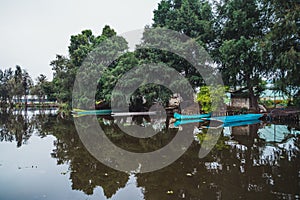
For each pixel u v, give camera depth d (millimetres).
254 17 17953
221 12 20016
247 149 8109
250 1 17859
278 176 5328
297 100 14203
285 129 12703
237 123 15484
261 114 16984
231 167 6129
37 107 50969
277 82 13953
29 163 6844
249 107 20578
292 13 12164
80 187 4969
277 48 13562
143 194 4547
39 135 12242
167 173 5820
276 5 13531
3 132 13508
